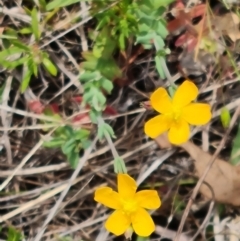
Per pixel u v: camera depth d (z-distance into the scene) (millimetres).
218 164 212
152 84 221
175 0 204
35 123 221
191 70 219
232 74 217
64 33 208
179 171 221
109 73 203
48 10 212
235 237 219
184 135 186
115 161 195
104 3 198
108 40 202
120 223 188
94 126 214
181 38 212
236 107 218
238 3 214
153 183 221
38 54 203
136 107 221
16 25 220
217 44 212
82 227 221
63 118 217
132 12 195
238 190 212
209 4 218
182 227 205
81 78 202
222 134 220
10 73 219
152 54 217
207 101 220
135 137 219
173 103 185
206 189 213
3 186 214
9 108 214
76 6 217
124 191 185
